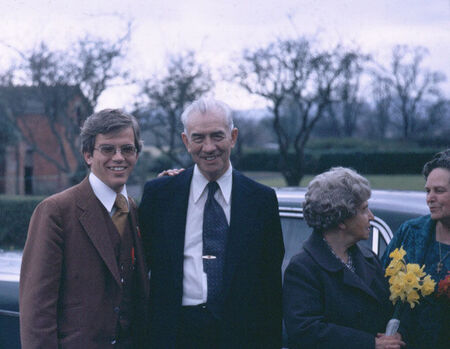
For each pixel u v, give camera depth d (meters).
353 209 2.20
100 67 11.55
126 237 2.40
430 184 2.31
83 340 2.22
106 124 2.31
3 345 3.05
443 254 2.35
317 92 13.75
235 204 2.37
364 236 2.26
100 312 2.26
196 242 2.36
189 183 2.44
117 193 2.40
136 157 2.43
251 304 2.31
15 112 13.10
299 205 2.99
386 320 2.29
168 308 2.32
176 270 2.33
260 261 2.36
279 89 13.09
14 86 12.32
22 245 10.03
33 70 11.48
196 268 2.33
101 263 2.28
